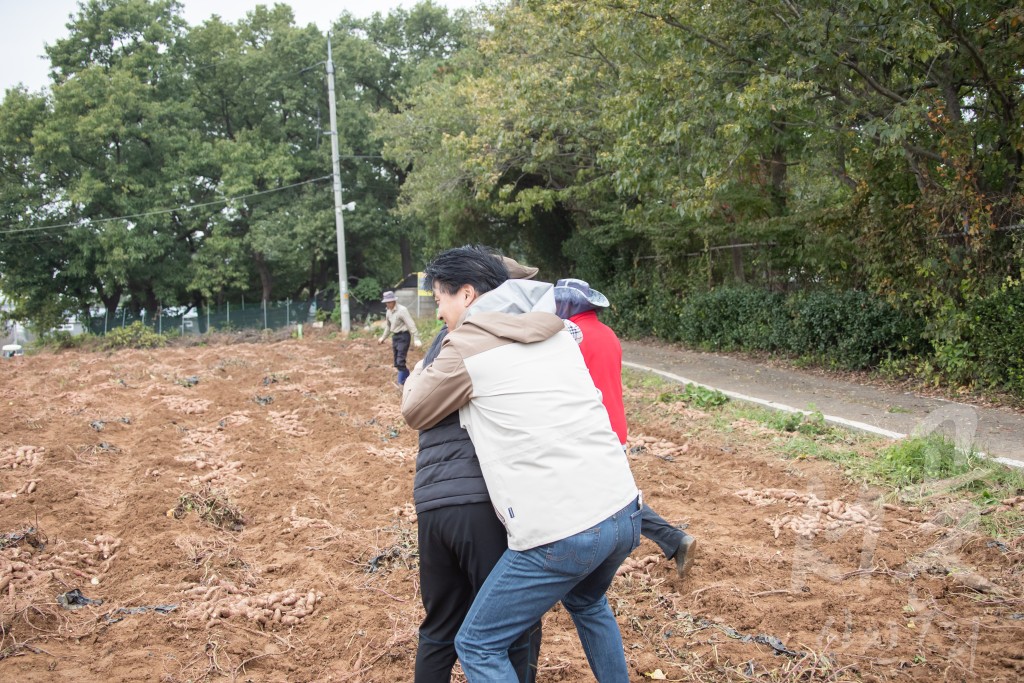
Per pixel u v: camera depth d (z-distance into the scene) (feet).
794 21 36.24
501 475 8.95
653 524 15.48
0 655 13.55
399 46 142.10
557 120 57.67
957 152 35.83
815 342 47.57
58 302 120.47
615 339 14.07
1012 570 15.14
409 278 136.46
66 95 113.50
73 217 116.16
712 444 27.99
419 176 84.17
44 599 15.60
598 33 45.91
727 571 16.55
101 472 26.48
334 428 32.78
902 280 40.16
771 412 33.35
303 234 124.67
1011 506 18.12
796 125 44.19
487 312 9.77
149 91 120.88
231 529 20.75
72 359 75.66
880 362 41.98
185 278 126.52
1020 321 32.50
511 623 9.12
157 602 16.06
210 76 131.54
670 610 14.96
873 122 35.04
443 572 9.68
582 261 81.71
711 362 53.21
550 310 9.99
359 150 136.98
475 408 9.25
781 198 54.49
